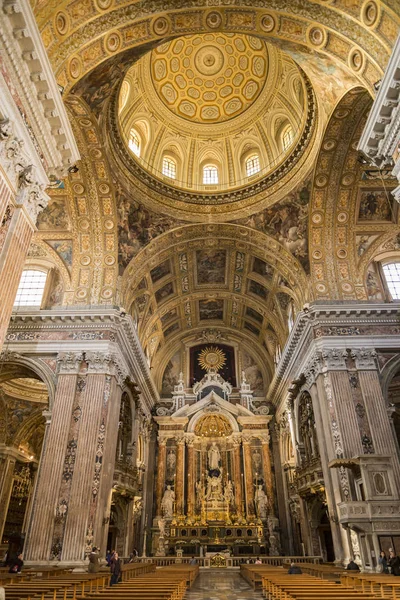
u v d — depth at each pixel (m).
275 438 27.83
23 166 9.06
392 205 19.09
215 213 21.31
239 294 26.80
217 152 23.53
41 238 19.78
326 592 5.82
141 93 20.97
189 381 30.25
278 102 20.80
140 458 24.58
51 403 16.91
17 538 23.80
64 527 14.55
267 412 28.52
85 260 19.86
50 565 13.88
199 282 26.27
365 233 19.58
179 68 21.67
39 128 9.50
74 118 15.47
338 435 15.76
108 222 19.34
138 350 21.38
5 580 8.71
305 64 13.86
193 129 23.09
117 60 13.42
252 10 11.80
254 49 20.55
